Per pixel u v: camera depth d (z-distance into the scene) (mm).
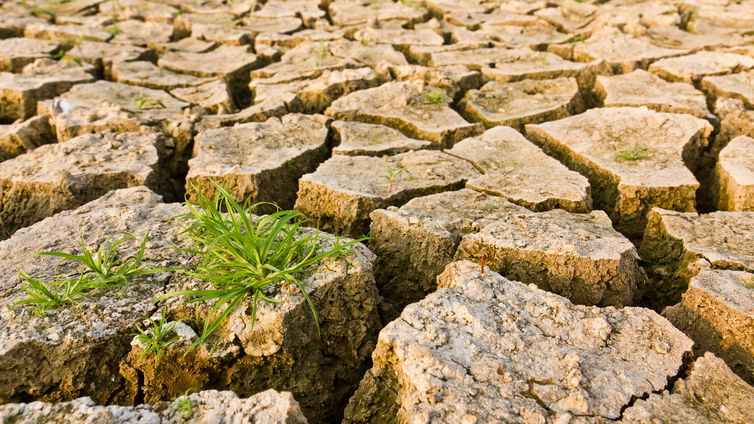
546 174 721
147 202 664
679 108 892
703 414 415
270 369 493
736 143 789
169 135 866
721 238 600
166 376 482
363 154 791
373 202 663
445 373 434
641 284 596
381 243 628
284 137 833
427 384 427
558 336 469
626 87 972
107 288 519
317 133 850
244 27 1365
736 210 703
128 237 566
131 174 731
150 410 420
